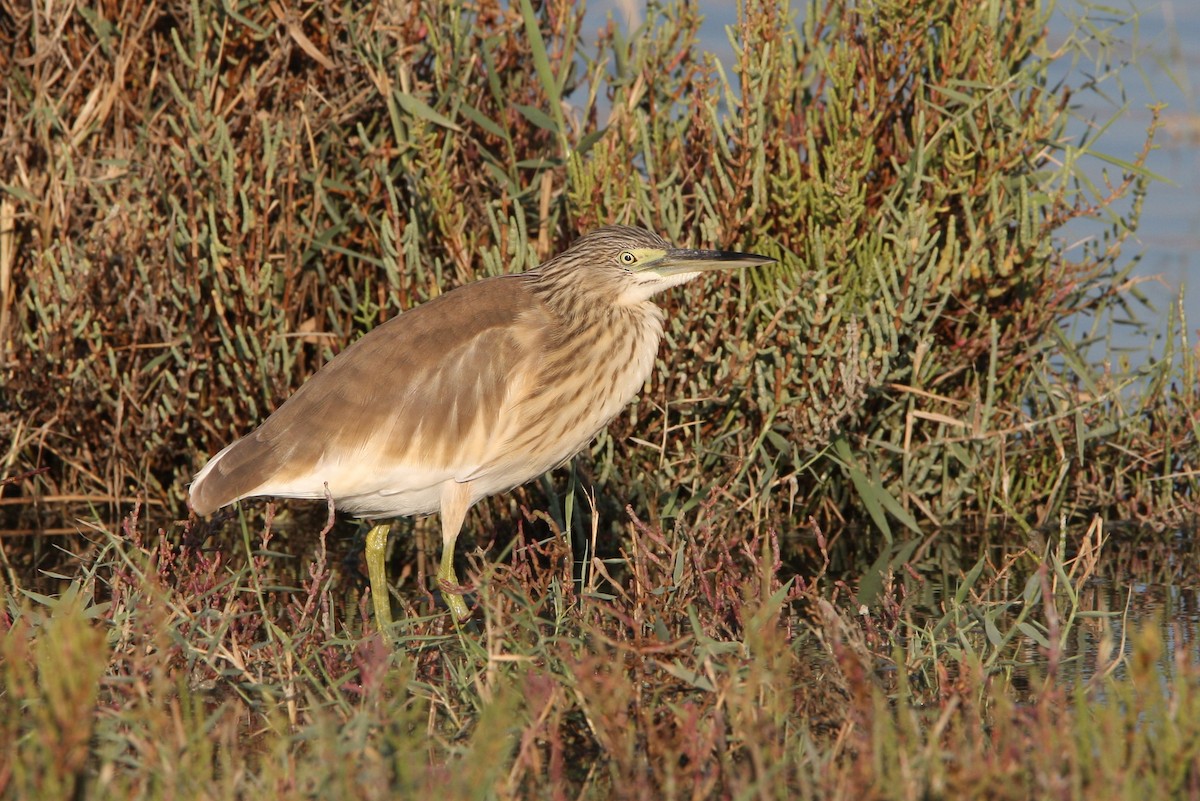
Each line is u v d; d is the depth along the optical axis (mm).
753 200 11555
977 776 6125
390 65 12539
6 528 12336
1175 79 14984
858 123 11414
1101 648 7895
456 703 8203
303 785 6359
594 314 10117
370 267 12695
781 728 7512
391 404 9602
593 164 11828
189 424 12805
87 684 5988
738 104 11633
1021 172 12164
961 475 12141
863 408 12070
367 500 9742
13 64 13055
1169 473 12359
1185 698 6352
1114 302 12867
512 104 12203
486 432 9758
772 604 7973
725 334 11414
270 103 12891
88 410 12633
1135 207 12055
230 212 11805
